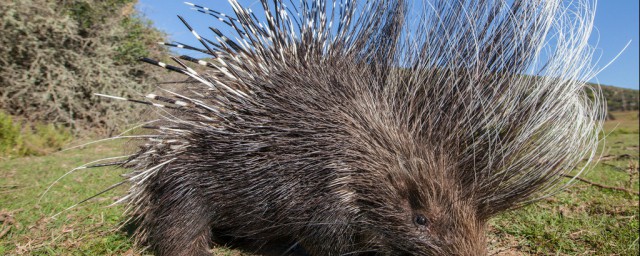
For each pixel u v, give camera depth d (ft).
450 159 4.01
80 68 15.10
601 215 5.57
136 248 4.73
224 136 4.25
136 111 13.46
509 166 3.85
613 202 6.04
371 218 4.10
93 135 14.67
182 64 4.42
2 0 13.84
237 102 4.28
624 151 13.41
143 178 4.44
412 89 4.21
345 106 4.17
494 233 5.13
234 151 4.21
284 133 4.13
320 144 4.09
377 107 4.21
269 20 4.49
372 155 4.07
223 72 4.36
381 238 4.13
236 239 4.86
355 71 4.36
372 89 4.31
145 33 18.29
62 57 15.10
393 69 4.30
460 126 3.99
